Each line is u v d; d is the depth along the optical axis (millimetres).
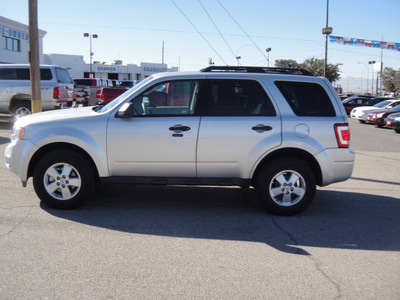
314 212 5672
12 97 13398
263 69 5547
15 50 36000
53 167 5199
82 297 3168
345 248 4371
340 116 5395
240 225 5004
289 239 4586
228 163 5262
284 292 3357
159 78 5324
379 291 3426
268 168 5250
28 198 5797
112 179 5289
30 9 10375
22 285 3326
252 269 3770
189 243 4363
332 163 5328
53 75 13641
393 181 7875
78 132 5156
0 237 4328
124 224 4891
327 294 3352
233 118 5246
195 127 5191
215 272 3680
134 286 3369
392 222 5312
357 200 6395
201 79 5348
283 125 5246
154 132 5180
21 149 5211
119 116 5215
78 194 5250
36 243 4203
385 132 18641
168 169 5277
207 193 6480
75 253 3988
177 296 3230
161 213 5383
